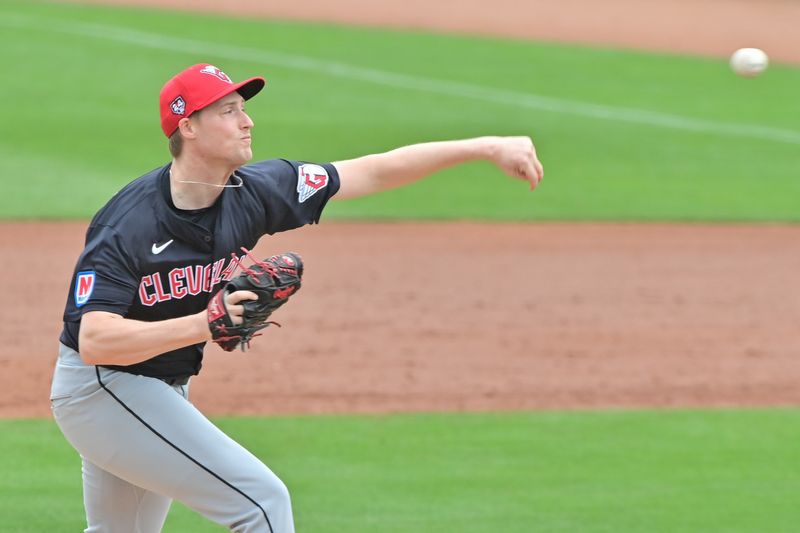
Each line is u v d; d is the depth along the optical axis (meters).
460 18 104.56
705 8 115.56
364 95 75.06
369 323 35.75
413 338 34.41
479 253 45.19
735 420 28.08
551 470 24.41
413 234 48.09
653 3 117.06
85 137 61.47
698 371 32.09
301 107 70.88
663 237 48.66
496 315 37.06
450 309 37.59
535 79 82.44
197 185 14.57
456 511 22.02
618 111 74.38
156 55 82.69
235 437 26.09
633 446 26.06
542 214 52.12
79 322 14.41
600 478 23.98
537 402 29.20
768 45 98.31
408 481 23.59
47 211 48.28
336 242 46.31
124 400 14.68
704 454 25.61
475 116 71.19
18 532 20.61
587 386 30.58
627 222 51.09
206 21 96.12
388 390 29.84
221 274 15.02
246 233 15.23
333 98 73.75
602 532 21.11
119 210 14.40
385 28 97.94
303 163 16.20
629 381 31.06
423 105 73.25
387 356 32.66
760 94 80.75
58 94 71.06
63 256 42.38
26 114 66.06
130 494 16.03
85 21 93.00
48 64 78.31
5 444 25.31
